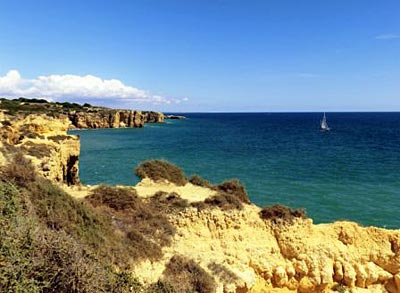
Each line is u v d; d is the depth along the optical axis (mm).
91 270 10125
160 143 91812
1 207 10891
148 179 25375
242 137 113188
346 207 34406
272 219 20922
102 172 50500
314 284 19062
